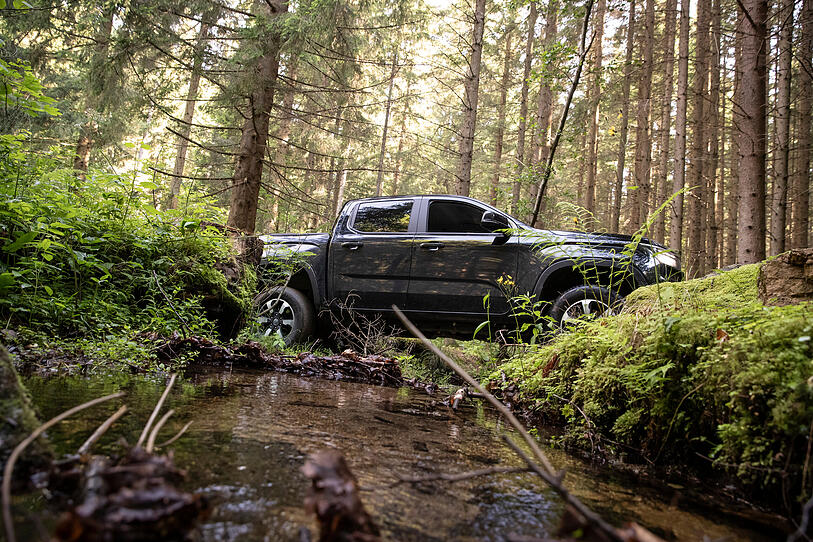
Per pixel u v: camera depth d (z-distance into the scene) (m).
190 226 4.62
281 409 2.02
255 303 5.20
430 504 1.06
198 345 3.83
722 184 21.66
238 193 9.62
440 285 5.14
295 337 5.48
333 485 0.82
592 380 2.35
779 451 1.37
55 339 3.06
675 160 12.95
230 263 5.08
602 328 2.65
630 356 2.25
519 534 0.92
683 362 1.92
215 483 1.02
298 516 0.87
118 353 3.02
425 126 29.39
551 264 4.65
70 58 12.80
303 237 5.90
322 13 8.79
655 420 1.91
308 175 19.30
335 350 5.87
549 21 16.55
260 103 9.59
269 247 5.77
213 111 12.30
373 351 5.24
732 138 17.16
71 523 0.64
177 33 9.55
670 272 4.37
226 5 9.18
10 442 0.96
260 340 4.79
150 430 1.41
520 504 1.12
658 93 19.72
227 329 4.86
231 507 0.89
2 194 3.39
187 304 4.12
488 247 4.99
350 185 24.92
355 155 21.11
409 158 25.75
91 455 1.08
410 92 22.98
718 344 1.80
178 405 1.87
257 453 1.29
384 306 5.36
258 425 1.65
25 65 3.37
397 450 1.54
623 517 1.12
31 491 0.87
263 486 1.03
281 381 3.01
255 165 9.78
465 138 11.77
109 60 9.08
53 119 12.72
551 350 3.10
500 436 2.05
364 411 2.24
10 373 1.14
